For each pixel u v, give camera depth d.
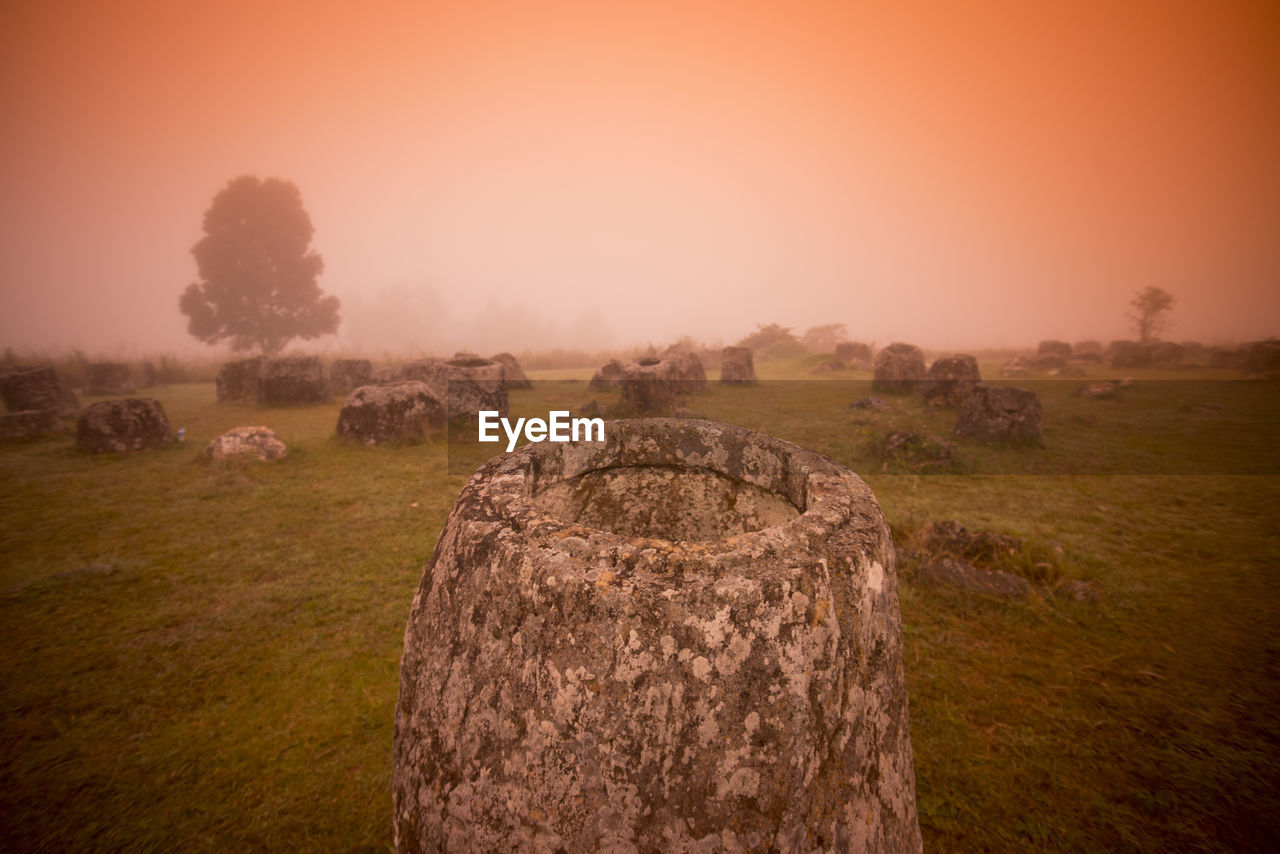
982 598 2.80
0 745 1.90
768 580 0.85
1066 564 3.09
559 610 0.85
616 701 0.81
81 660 2.37
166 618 2.70
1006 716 2.05
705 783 0.79
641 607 0.82
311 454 6.08
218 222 33.34
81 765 1.82
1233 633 2.55
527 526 0.98
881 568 1.01
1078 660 2.37
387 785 1.76
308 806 1.68
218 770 1.81
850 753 0.88
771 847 0.79
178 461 5.72
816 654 0.85
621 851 0.79
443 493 4.72
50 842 1.56
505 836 0.84
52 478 5.08
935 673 2.29
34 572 3.17
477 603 0.94
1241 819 1.63
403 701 1.06
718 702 0.80
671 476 1.68
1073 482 4.96
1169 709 2.08
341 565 3.29
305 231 35.97
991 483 4.95
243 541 3.64
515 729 0.85
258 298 34.56
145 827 1.61
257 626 2.64
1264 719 2.02
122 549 3.51
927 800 1.70
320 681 2.25
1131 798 1.70
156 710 2.08
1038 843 1.56
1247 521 4.00
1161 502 4.45
